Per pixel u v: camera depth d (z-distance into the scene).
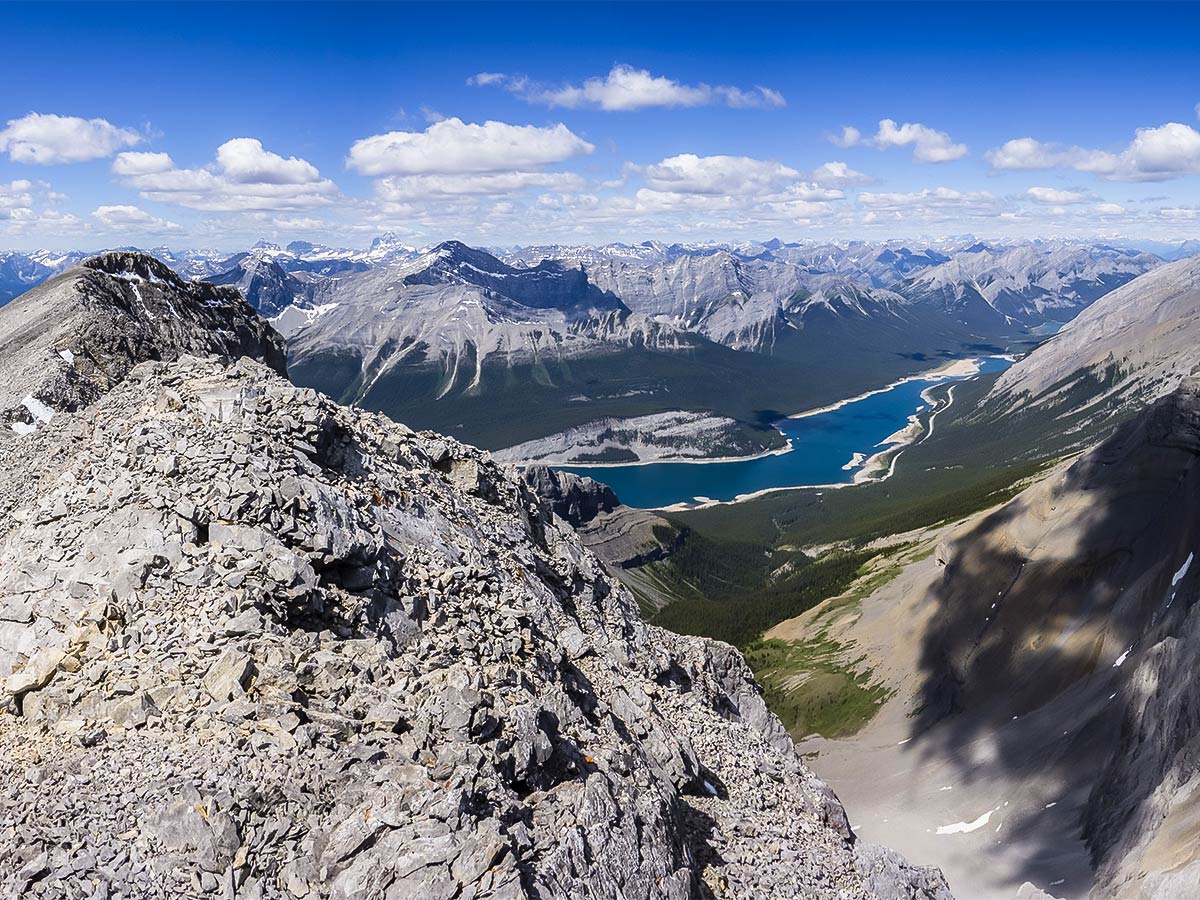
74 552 36.44
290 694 31.39
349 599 36.78
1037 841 102.25
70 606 34.41
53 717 30.34
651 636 69.81
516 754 33.16
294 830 27.00
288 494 38.56
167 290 140.50
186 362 52.12
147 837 25.95
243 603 33.62
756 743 58.09
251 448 40.78
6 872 24.48
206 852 25.72
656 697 56.19
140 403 50.09
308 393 48.12
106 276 133.38
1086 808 102.50
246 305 156.38
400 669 34.84
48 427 56.09
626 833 33.56
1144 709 103.69
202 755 28.23
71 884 24.31
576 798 33.41
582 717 40.62
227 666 31.31
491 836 27.69
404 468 55.78
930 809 119.56
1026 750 123.19
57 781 27.53
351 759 29.23
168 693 30.45
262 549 35.75
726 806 46.81
